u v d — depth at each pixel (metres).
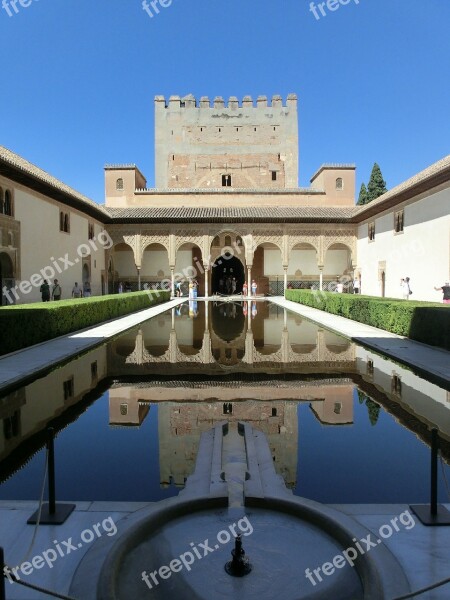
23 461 3.56
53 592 1.86
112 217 21.44
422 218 14.55
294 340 9.45
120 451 3.72
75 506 2.70
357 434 4.08
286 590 1.91
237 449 3.55
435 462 2.56
